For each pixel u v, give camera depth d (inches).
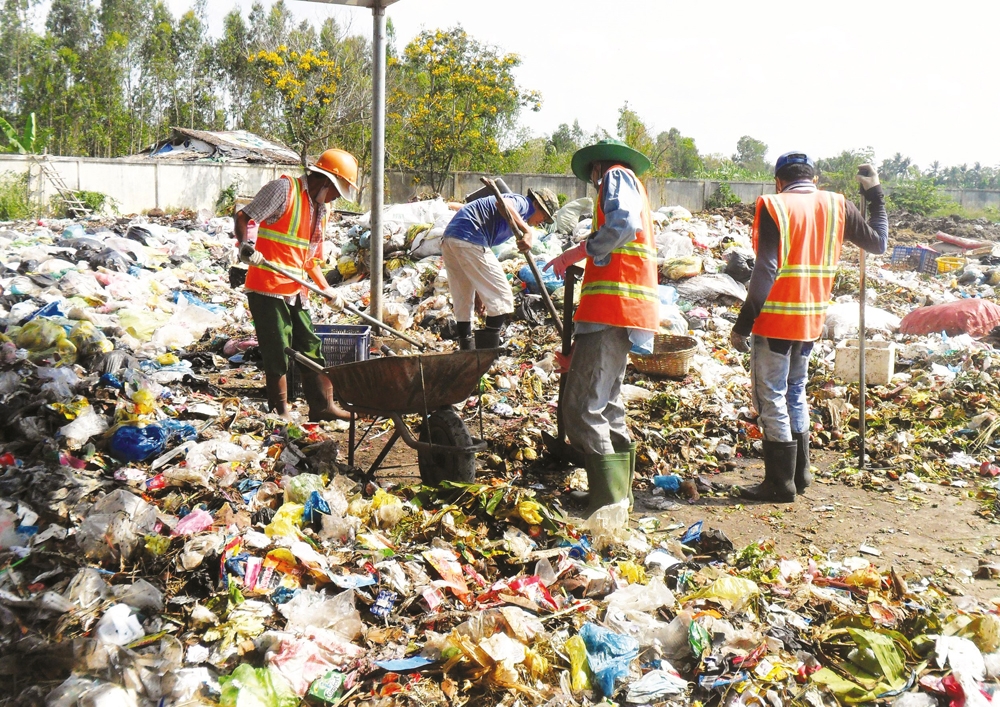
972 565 163.2
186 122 2393.0
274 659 113.4
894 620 134.9
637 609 134.8
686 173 1411.2
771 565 157.8
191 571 133.6
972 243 743.7
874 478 211.8
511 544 153.6
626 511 167.6
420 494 175.6
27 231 546.6
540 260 377.7
